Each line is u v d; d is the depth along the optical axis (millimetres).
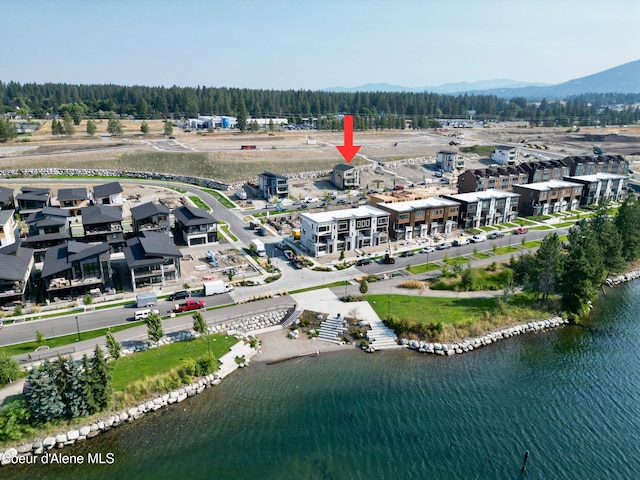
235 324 66875
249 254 95000
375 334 66312
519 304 75812
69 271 72625
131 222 110938
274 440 46500
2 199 106625
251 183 149625
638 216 92938
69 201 114938
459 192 139750
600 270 74188
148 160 161625
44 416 46469
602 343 67562
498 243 104688
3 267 69938
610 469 43594
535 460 44531
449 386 56031
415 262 92125
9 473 42188
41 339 59250
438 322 67000
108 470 42625
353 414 50562
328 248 95625
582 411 51844
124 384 51812
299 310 71562
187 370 54938
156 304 71375
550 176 149250
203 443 46000
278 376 57250
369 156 191750
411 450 45438
